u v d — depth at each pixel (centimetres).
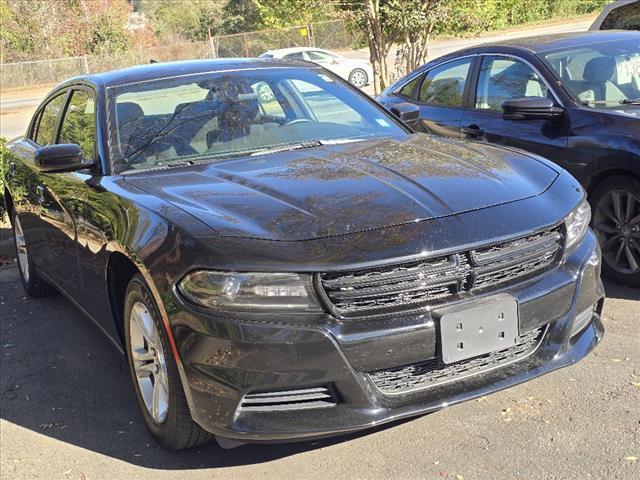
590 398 363
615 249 516
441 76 680
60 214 441
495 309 306
